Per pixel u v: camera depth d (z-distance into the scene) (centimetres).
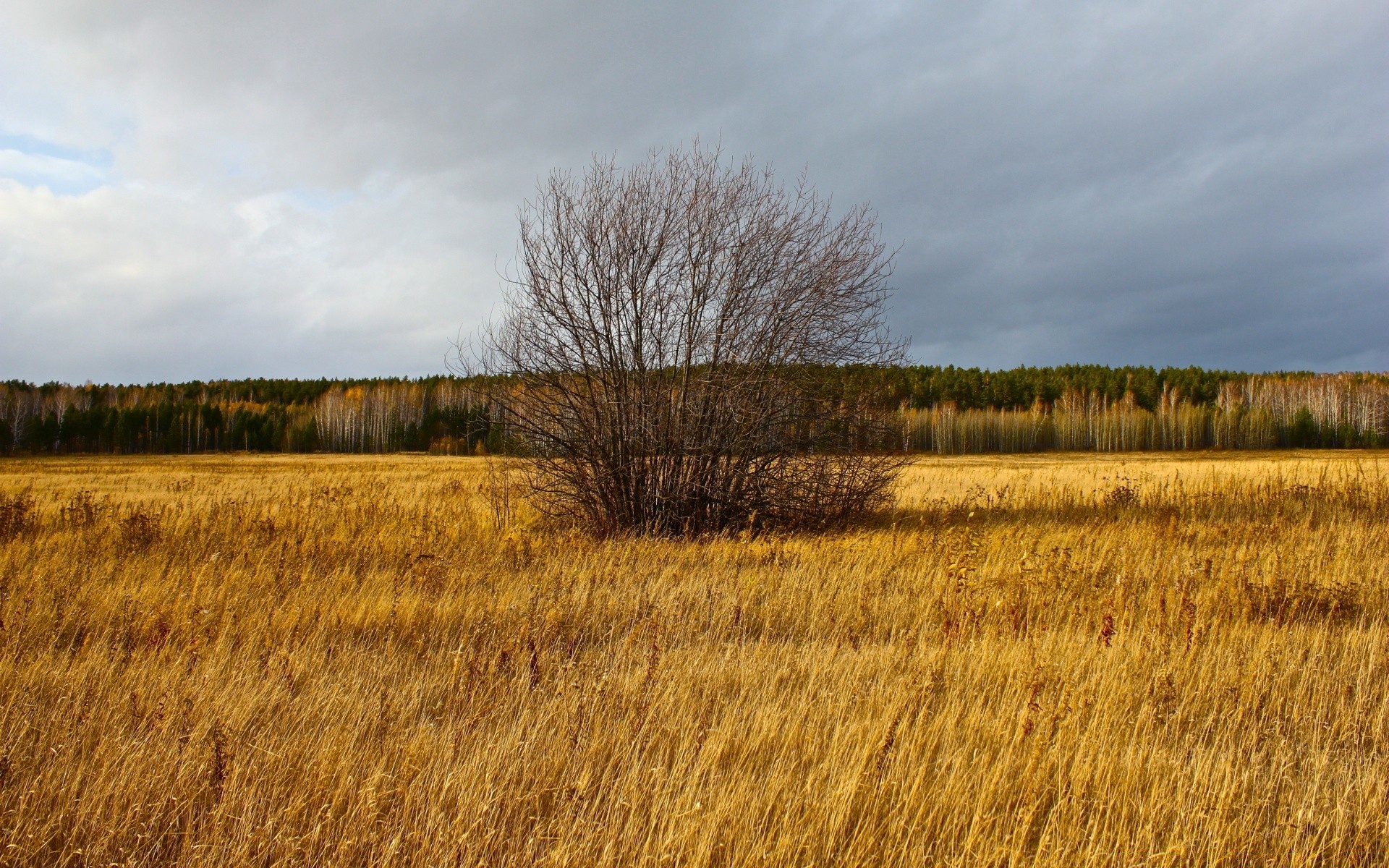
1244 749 409
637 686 461
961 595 696
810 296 1228
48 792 336
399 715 431
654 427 1203
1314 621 643
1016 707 446
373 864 294
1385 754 400
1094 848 307
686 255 1207
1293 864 302
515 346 1251
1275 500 1374
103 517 1220
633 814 323
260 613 615
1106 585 743
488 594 714
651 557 912
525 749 378
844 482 1274
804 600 695
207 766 353
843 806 327
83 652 520
